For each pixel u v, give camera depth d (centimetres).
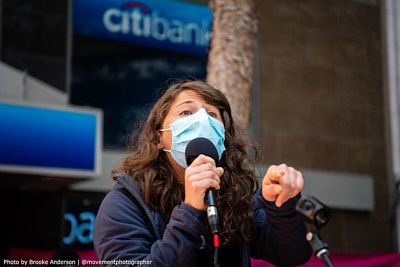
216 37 491
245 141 248
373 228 1197
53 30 991
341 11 1251
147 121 232
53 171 806
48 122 815
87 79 1007
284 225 204
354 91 1230
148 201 212
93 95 1005
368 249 1183
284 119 1148
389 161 1233
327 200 1147
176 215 189
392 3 1271
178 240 187
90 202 991
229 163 231
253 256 229
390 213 1217
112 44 1032
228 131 236
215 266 179
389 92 1248
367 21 1273
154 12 1066
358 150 1211
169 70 1057
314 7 1225
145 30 1055
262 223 226
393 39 1257
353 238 1173
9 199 943
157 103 233
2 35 949
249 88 484
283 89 1159
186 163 213
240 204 221
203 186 185
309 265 448
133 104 1023
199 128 214
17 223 943
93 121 843
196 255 210
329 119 1193
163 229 209
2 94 842
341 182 1167
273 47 1168
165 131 224
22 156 792
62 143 819
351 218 1181
